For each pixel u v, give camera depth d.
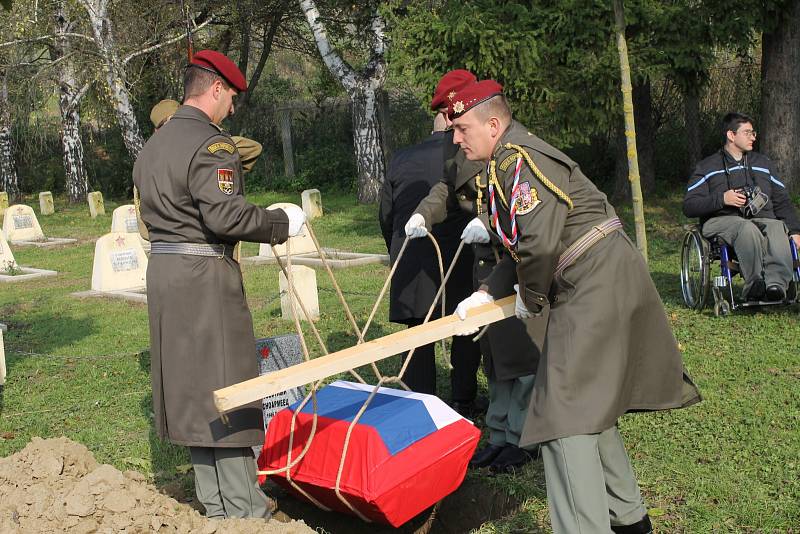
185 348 3.68
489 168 3.35
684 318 7.54
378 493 3.50
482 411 5.57
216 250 3.71
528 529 3.92
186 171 3.60
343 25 20.47
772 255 7.22
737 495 4.08
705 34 11.43
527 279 3.22
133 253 11.49
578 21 10.93
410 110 23.09
